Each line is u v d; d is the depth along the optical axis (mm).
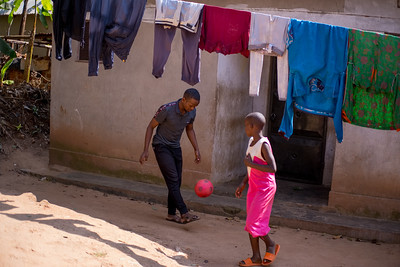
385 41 4660
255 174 4629
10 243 3824
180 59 7289
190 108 5508
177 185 5863
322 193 7398
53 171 8227
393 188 6312
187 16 4957
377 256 5367
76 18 5480
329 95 4762
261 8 6902
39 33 13508
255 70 4988
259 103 8391
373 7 6441
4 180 7535
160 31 5098
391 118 4836
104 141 7961
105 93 7891
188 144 7297
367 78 4715
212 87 7105
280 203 6859
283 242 5676
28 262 3559
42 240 4102
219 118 7273
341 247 5637
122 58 5250
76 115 8148
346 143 6438
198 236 5613
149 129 5777
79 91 8094
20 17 15102
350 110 4793
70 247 4113
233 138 7895
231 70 7520
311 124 8016
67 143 8266
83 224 4961
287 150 8242
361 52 4695
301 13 6715
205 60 7105
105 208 6422
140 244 4766
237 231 6016
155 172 7570
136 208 6668
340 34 4711
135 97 7656
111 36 5242
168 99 7430
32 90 10273
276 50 4844
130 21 5152
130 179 7781
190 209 6816
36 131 9438
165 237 5328
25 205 5402
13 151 8641
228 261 4867
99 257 4055
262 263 4758
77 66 8062
